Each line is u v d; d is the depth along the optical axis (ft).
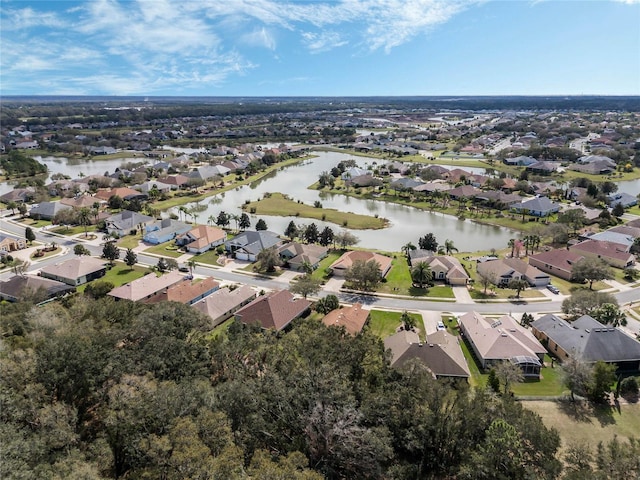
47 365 133.18
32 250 397.19
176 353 159.94
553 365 227.20
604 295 267.39
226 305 278.46
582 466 133.18
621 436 172.96
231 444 109.70
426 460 143.23
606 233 408.46
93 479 98.32
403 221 514.27
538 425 138.21
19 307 229.25
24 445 101.09
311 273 343.67
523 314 274.98
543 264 357.61
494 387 191.72
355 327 245.04
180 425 108.99
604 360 216.13
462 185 614.75
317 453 130.41
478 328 243.81
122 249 404.98
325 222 502.79
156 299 285.43
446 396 153.69
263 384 143.33
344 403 134.51
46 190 595.47
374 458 128.57
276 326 246.47
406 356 213.25
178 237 420.77
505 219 505.66
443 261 345.31
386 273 347.36
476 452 133.80
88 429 130.00
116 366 140.67
